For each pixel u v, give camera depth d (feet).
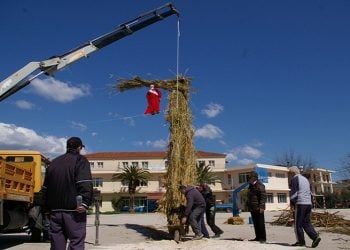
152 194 247.50
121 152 266.77
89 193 19.49
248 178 41.47
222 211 188.34
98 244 42.09
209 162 258.16
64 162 19.70
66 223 19.29
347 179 251.80
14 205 42.45
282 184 240.73
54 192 19.43
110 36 49.37
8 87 46.11
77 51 48.75
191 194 41.88
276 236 48.11
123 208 246.47
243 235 51.55
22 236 54.95
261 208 40.47
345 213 119.96
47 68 47.62
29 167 45.98
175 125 46.06
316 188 292.81
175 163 44.91
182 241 42.68
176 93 47.19
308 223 36.47
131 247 39.14
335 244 39.01
